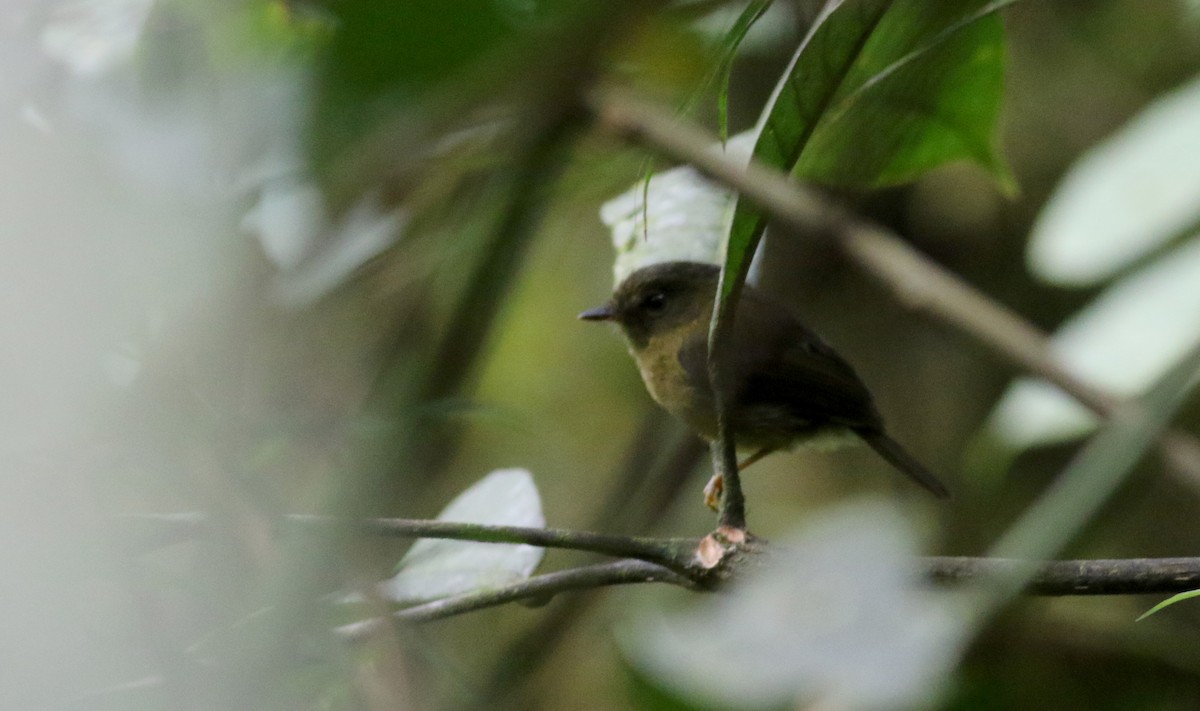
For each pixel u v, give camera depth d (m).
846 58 3.35
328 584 3.48
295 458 4.42
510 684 7.77
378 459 3.85
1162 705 8.27
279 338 4.35
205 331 3.78
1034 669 8.22
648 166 3.85
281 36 3.91
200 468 3.81
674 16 4.64
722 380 3.83
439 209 4.84
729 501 3.94
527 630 8.58
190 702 2.98
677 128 4.83
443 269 5.15
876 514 4.21
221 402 3.90
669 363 7.79
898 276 6.64
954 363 9.48
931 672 3.83
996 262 9.36
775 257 9.40
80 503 2.89
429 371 4.79
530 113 3.01
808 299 9.48
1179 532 8.22
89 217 3.26
